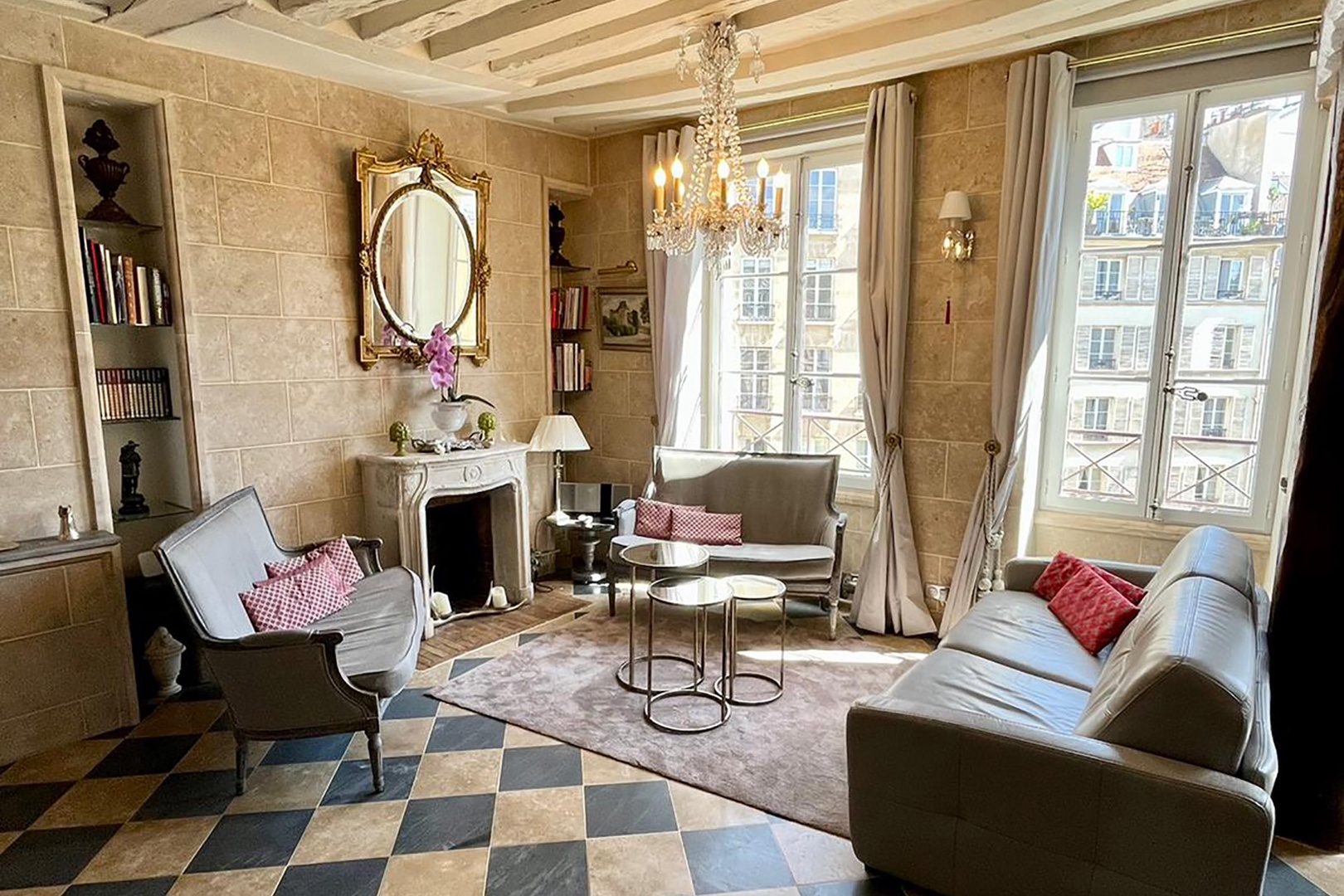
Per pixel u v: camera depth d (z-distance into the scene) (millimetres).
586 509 5191
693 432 5012
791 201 4551
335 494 3977
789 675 3502
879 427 4062
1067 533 3762
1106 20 3117
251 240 3543
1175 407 3475
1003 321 3654
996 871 1940
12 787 2635
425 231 4195
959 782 1954
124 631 3051
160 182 3256
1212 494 3426
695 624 3586
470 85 3844
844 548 4492
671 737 2941
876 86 3922
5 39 2795
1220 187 3297
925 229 3926
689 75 3699
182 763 2793
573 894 2102
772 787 2602
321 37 3127
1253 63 3129
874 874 2193
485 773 2705
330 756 2834
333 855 2268
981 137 3711
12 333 2875
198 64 3305
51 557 2842
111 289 3152
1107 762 1763
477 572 4727
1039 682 2475
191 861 2246
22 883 2160
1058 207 3488
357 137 3910
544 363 5031
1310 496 2297
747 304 4816
